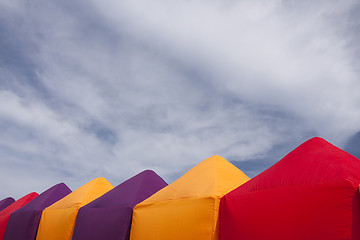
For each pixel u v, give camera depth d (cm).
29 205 711
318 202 263
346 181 255
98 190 625
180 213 375
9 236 670
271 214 289
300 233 263
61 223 560
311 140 354
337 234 244
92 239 469
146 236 396
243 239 304
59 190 743
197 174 432
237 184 404
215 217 346
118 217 455
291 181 295
